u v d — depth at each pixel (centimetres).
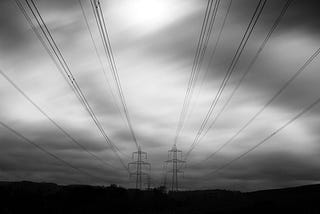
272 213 6575
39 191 10806
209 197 14550
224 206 9719
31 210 7388
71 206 9388
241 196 13388
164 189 13138
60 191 11131
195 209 9912
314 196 8606
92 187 11788
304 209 6397
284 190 11875
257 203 8081
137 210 10556
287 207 7006
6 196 8088
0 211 6419
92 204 10300
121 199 11400
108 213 9094
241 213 7169
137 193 12450
